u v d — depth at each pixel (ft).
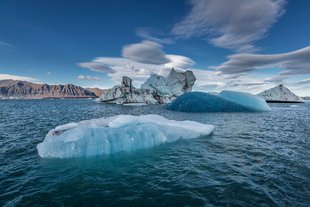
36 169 17.69
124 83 143.54
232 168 17.62
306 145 25.66
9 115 68.95
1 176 16.11
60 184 14.69
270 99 171.32
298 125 43.42
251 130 36.65
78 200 12.48
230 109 77.87
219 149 23.81
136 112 79.51
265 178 15.35
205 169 17.46
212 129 34.32
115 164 18.95
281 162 19.06
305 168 17.44
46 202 12.26
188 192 13.33
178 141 27.66
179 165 18.54
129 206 11.82
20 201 12.36
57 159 20.38
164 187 14.10
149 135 25.45
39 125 43.78
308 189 13.55
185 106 81.71
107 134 23.67
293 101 168.14
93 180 15.37
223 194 13.02
